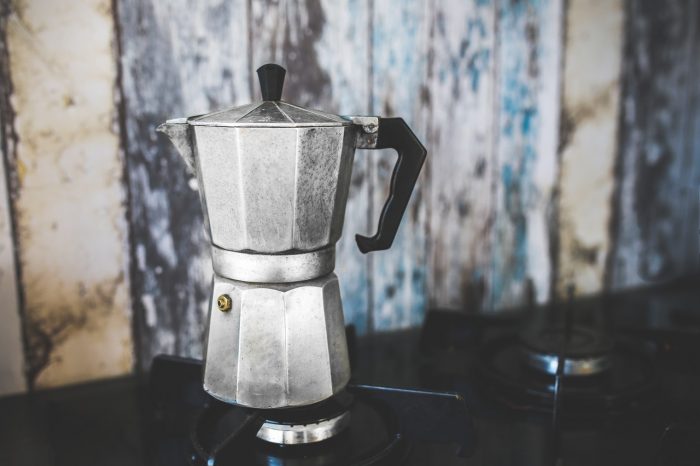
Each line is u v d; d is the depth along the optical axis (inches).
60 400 29.6
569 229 42.4
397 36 34.9
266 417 24.1
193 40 30.7
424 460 24.1
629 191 44.2
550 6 38.8
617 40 41.6
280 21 32.2
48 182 29.2
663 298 44.1
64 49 28.5
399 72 35.2
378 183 35.6
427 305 38.5
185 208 32.0
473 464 23.9
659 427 26.6
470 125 37.8
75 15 28.5
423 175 36.9
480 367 31.1
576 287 43.6
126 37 29.5
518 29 38.1
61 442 26.0
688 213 46.9
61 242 29.8
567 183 41.7
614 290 45.2
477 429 26.5
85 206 30.0
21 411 28.6
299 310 23.0
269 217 22.0
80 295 30.6
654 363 31.6
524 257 41.2
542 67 39.3
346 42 33.8
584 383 29.9
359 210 35.4
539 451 24.8
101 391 30.5
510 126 39.0
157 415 28.3
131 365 32.2
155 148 30.9
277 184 21.6
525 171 40.1
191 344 33.2
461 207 38.4
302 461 23.4
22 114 28.3
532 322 39.0
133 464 24.3
